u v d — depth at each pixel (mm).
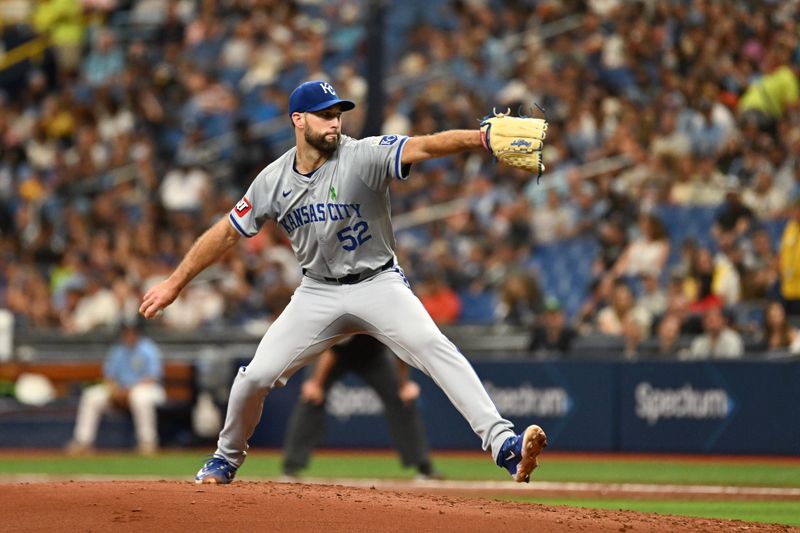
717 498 32375
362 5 78250
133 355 55875
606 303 53031
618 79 64250
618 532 18562
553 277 58281
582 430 49156
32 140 80750
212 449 56719
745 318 48781
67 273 68562
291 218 22031
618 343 50188
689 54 61000
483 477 40562
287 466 39344
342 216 21438
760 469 41562
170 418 57406
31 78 85188
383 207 21609
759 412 45250
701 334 48812
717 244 52000
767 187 53000
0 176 79000
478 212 61188
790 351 45500
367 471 43688
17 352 63594
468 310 58312
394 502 20438
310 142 21406
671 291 49031
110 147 77875
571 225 58750
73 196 75812
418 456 38469
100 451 56438
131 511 19141
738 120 56875
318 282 22219
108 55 85500
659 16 64125
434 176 65188
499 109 64750
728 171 55969
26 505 20078
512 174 61688
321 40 76562
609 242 55312
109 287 66000
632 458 47062
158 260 66562
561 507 21469
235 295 62375
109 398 55656
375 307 21688
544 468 43406
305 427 39125
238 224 22562
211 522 18469
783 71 56656
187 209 70625
